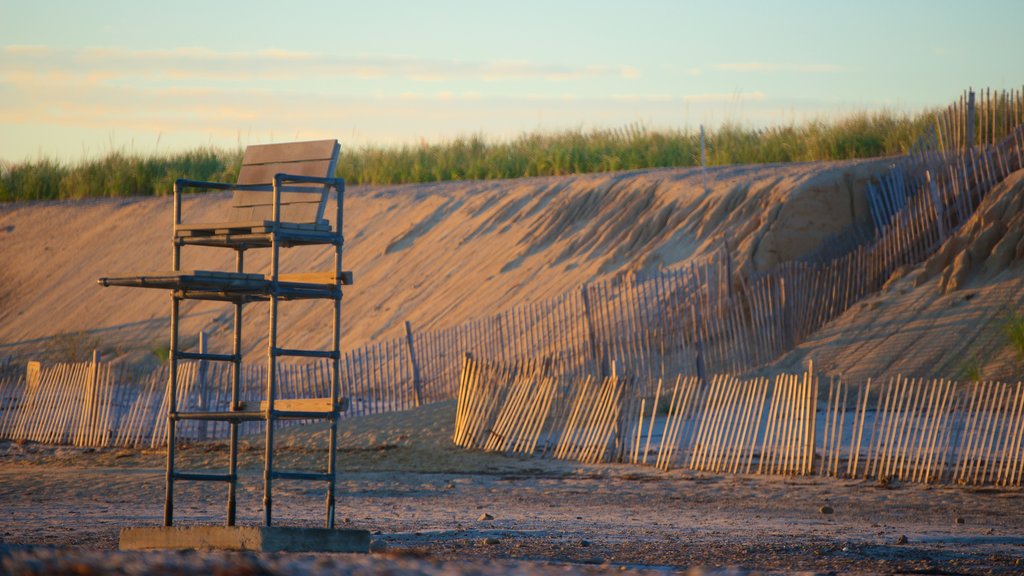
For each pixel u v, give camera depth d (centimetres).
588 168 12181
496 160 13038
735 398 5312
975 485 4625
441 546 3109
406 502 4531
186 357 3300
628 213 9862
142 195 15862
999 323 6838
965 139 8494
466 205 11788
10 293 14325
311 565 1812
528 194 11269
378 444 6266
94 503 4569
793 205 8425
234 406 3350
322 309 11206
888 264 7944
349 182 14025
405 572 1784
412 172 13575
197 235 3350
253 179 3422
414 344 8275
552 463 5603
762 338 7331
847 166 8888
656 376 7188
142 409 7356
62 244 14938
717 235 8706
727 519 3966
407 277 11006
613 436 5609
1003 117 8556
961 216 7994
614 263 9238
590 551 3009
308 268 12100
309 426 6862
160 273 3039
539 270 9756
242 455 6147
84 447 6825
